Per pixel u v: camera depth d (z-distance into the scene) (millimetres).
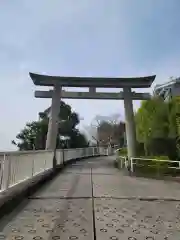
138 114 19641
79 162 24516
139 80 19906
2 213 5195
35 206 6188
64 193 8047
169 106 16109
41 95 19672
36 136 35438
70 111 38219
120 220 5070
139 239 4016
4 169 5852
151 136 16766
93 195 7738
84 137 42031
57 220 4996
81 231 4363
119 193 8172
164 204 6613
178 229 4547
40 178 9570
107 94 20156
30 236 4086
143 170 13891
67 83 19641
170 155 15469
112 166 20297
